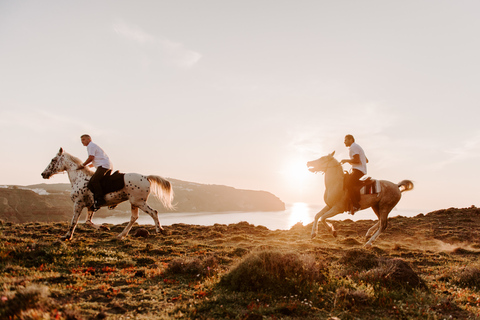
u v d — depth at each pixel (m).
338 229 17.92
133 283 6.40
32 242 9.52
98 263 7.91
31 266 7.36
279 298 5.59
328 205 11.76
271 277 6.07
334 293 5.93
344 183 11.12
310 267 6.60
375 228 12.42
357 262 8.17
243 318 4.63
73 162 11.23
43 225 15.22
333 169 11.54
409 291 6.31
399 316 5.11
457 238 14.88
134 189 11.29
